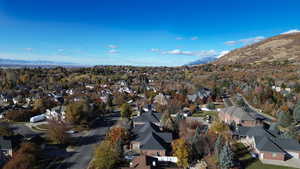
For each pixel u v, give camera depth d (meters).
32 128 66.25
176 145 40.38
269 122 68.75
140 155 39.28
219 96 110.12
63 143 51.62
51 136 51.50
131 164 37.09
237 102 91.31
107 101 101.62
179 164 38.12
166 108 81.44
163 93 109.62
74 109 64.69
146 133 49.12
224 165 36.19
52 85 151.00
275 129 56.12
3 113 81.56
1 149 42.25
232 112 67.62
